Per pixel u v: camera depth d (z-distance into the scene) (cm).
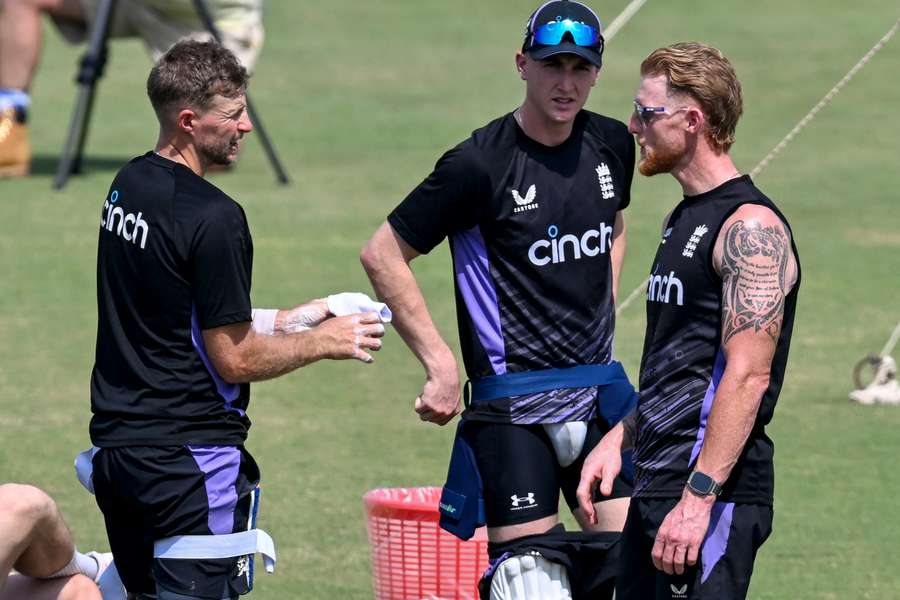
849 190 5175
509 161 1852
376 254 1894
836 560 2348
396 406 3181
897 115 6331
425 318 1902
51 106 6619
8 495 1680
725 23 8231
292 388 3303
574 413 1873
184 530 1692
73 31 5447
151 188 1697
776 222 1566
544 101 1822
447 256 4409
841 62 7300
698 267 1580
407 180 5291
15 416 3047
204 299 1675
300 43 8031
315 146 5853
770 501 1598
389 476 2736
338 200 5016
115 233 1711
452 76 7206
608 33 3759
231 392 1728
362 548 2405
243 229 1702
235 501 1717
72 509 2547
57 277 4119
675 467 1595
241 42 5312
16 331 3638
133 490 1692
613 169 1903
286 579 2267
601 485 1783
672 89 1595
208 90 1705
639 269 4197
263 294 3909
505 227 1856
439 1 9231
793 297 1588
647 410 1627
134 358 1700
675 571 1545
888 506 2588
